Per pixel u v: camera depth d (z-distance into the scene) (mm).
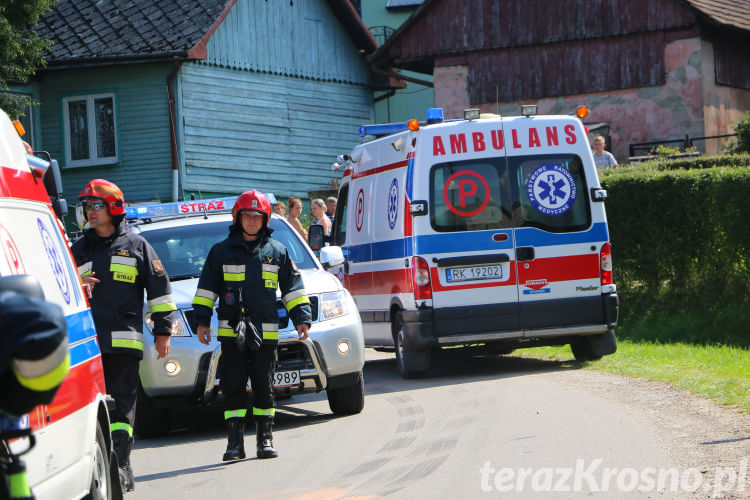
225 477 15148
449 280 24234
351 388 19828
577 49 64312
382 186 26438
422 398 21547
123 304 14781
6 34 43844
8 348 5855
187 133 58281
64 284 11039
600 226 24797
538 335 24375
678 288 31281
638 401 19016
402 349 25188
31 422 8891
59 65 56594
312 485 14109
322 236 26609
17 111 46219
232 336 16141
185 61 56656
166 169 57969
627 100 63000
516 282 24375
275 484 14383
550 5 64812
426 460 15156
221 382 16297
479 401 20453
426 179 24281
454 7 67062
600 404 18984
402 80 70688
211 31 56094
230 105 60688
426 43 67688
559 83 64750
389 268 25781
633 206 31766
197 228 21844
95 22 58000
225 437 19109
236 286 16141
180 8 57875
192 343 18422
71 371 10438
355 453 16141
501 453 15273
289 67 64375
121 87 58250
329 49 67250
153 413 19062
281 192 63562
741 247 30297
